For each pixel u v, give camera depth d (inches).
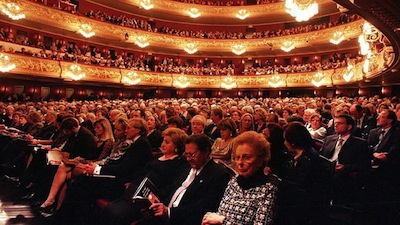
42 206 193.8
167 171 150.3
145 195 131.8
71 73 815.1
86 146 214.4
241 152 97.1
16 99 755.4
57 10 821.2
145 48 1111.0
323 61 1050.7
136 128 191.3
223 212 99.2
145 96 1080.8
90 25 904.3
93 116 292.2
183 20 1184.2
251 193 95.7
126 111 418.6
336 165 158.4
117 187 177.0
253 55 1179.3
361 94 884.6
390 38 395.9
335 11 1003.9
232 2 1194.6
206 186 128.1
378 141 219.9
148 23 1139.3
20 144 278.2
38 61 751.7
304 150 141.3
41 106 468.8
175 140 154.5
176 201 131.3
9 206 213.3
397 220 151.6
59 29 864.9
